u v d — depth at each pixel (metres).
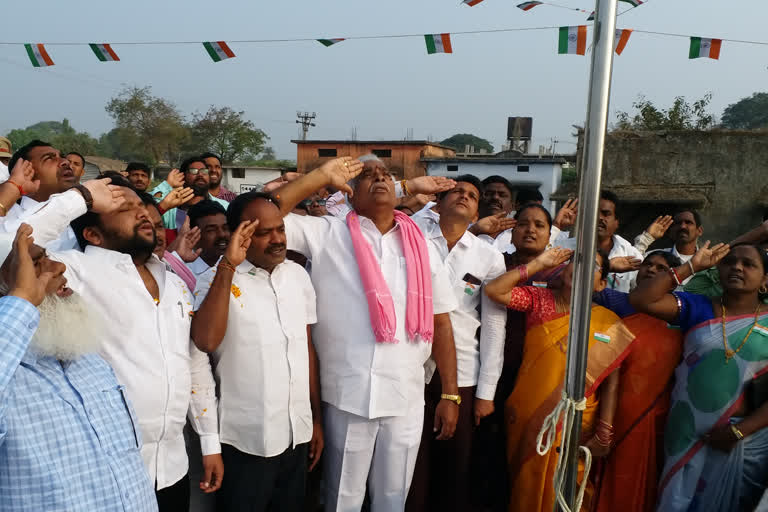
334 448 2.76
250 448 2.44
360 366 2.67
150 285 2.30
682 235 5.26
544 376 3.03
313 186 2.73
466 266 3.22
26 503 1.57
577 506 1.98
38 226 2.02
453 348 2.99
